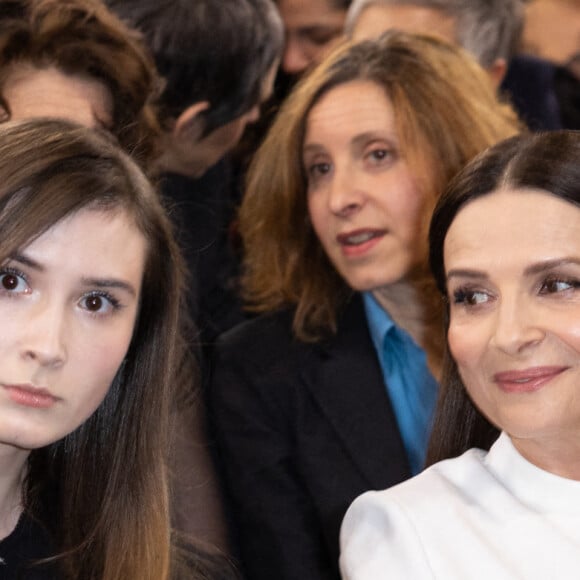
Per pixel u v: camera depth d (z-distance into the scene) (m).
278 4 6.25
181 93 4.81
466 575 3.15
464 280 3.19
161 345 3.32
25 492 3.28
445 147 4.57
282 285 4.85
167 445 3.41
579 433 3.15
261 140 5.60
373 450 4.43
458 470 3.38
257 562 4.41
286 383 4.57
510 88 6.15
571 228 3.08
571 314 3.06
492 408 3.18
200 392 4.52
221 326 5.00
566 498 3.22
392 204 4.54
